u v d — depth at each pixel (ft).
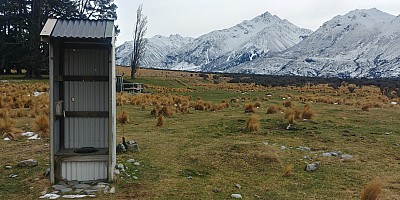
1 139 35.22
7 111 49.70
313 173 26.14
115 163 25.58
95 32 22.18
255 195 21.77
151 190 21.83
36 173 24.86
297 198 21.45
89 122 26.37
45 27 22.36
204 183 23.61
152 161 28.32
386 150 32.35
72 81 25.96
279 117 49.62
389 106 70.08
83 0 169.48
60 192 21.30
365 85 183.52
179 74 276.82
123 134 37.35
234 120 48.08
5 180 23.49
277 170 26.78
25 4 151.43
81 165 23.47
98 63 26.22
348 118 50.14
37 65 140.36
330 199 21.36
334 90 136.36
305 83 199.41
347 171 26.58
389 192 22.17
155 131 41.09
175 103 75.51
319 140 36.19
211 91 126.41
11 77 143.64
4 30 155.22
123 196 20.79
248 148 31.63
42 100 66.44
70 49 25.90
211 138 37.06
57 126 24.63
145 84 148.36
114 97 24.79
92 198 20.35
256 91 126.00
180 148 32.73
